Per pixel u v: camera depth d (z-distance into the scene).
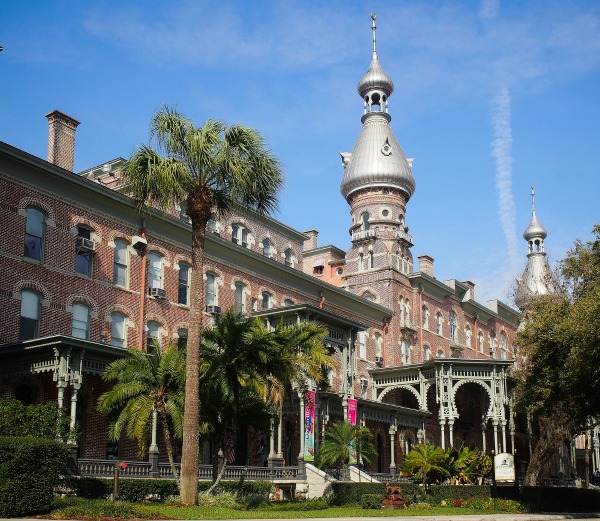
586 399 36.81
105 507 20.98
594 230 36.91
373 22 75.88
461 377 52.47
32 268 33.34
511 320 82.12
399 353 60.72
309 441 38.38
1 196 32.47
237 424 30.52
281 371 29.89
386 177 68.31
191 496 25.08
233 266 45.66
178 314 41.06
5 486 20.09
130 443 35.31
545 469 60.56
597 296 32.88
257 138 27.81
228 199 29.16
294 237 55.22
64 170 34.94
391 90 73.88
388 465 53.34
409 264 65.19
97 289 36.47
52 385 32.28
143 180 27.23
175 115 27.47
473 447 64.62
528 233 99.44
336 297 55.03
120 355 31.77
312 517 23.75
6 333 31.72
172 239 41.50
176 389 28.94
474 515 28.56
